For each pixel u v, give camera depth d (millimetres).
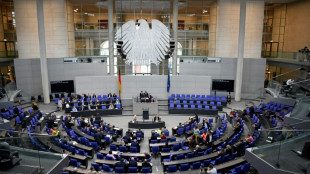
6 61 24953
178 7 27797
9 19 26875
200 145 14086
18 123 17359
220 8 27406
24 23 25672
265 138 8938
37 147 7977
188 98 24875
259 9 27547
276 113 18578
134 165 10945
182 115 22625
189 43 28609
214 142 14023
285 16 29641
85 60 27516
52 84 25219
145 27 14828
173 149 13711
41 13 22766
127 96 25453
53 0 25703
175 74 27422
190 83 25625
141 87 25469
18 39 25812
